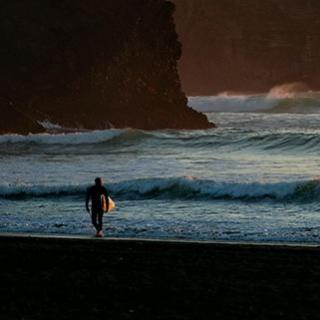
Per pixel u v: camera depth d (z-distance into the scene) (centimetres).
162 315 4016
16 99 18088
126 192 8762
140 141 15875
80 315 4003
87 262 5166
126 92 19412
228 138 15575
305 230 6562
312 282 4650
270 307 4150
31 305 4181
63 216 7394
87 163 12144
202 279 4734
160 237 6300
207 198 8488
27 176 10419
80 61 19412
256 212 7656
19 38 19462
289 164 11681
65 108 18625
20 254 5403
